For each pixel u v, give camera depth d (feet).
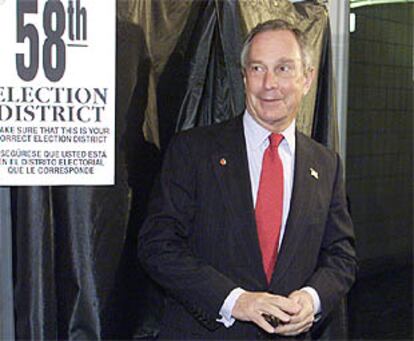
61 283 5.12
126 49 5.20
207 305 4.62
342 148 6.68
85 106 4.94
